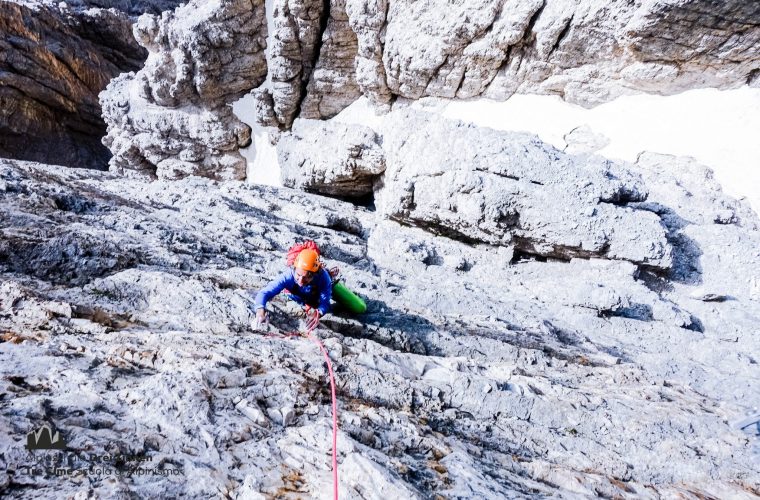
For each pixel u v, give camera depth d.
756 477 3.82
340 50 13.84
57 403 2.40
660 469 3.73
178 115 15.91
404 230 10.25
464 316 6.13
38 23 21.70
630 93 11.48
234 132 15.84
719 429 4.39
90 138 25.38
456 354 5.04
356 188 13.09
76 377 2.68
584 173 8.69
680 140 10.95
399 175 10.25
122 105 16.42
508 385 4.25
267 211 9.43
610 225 8.14
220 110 15.86
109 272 4.48
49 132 23.41
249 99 15.80
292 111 15.36
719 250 8.58
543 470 3.18
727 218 9.44
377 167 11.62
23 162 8.49
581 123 11.94
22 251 4.32
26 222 4.97
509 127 12.59
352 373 3.71
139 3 26.94
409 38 12.45
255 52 14.78
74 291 3.99
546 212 8.33
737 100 10.57
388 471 2.45
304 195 12.06
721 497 3.51
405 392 3.73
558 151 9.46
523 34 11.34
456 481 2.65
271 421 2.82
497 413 3.97
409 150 10.33
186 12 14.94
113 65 25.48
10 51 20.94
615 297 7.24
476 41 11.83
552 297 7.78
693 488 3.59
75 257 4.47
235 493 2.18
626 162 11.27
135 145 16.84
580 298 7.41
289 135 14.91
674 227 8.99
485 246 9.45
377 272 7.57
